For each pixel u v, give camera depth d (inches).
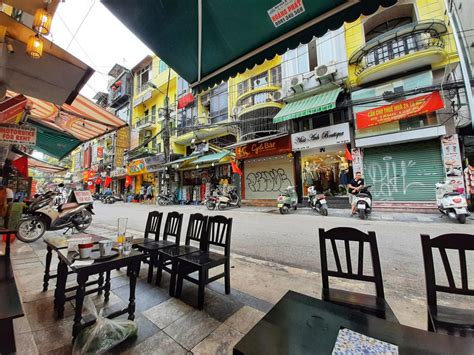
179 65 100.6
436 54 307.9
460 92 306.3
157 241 130.0
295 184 448.5
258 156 486.6
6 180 298.5
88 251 75.0
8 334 56.3
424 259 60.8
